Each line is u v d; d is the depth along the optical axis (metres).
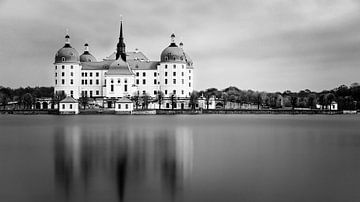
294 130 134.50
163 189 45.59
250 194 43.91
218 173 54.19
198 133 117.50
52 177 51.09
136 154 70.44
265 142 93.00
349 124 175.62
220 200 41.94
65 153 71.50
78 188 45.91
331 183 48.66
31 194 43.66
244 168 57.66
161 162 62.16
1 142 90.00
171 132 119.88
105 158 65.62
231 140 97.19
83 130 127.00
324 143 91.75
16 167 57.47
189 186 46.97
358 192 44.78
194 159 65.25
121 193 44.00
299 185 47.88
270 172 55.00
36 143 87.94
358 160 65.38
